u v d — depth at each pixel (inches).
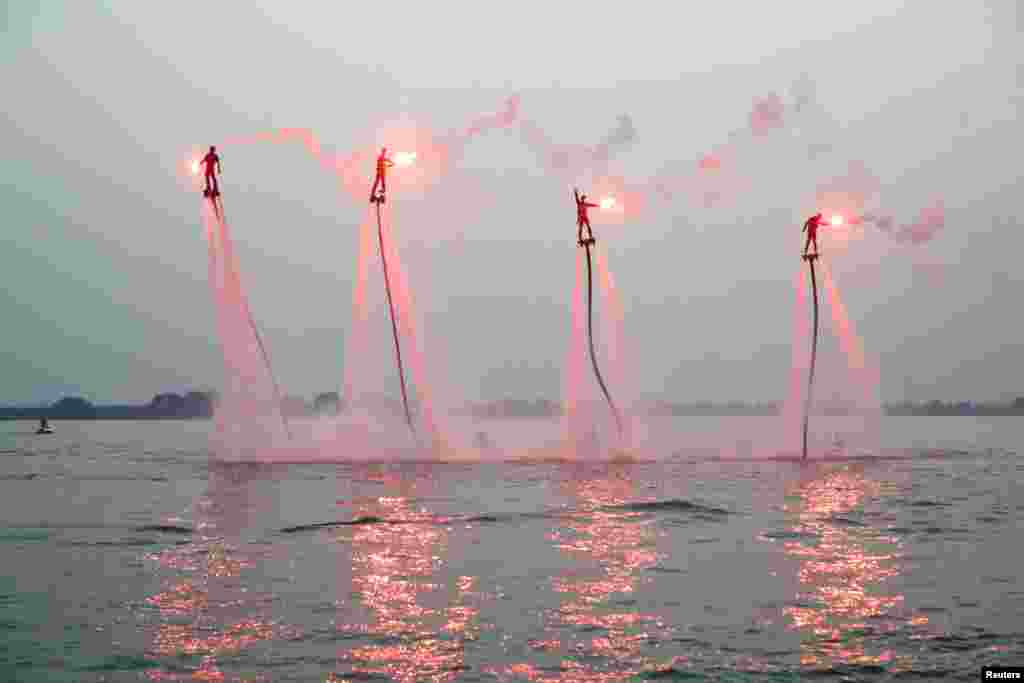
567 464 2417.6
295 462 2442.2
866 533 1237.1
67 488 1860.2
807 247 2578.7
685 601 837.2
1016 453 3206.2
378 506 1510.8
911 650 690.2
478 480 1972.2
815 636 727.7
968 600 837.2
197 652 687.1
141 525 1300.4
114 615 783.7
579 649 693.9
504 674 640.4
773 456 2802.7
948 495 1707.7
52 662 663.8
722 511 1455.5
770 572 963.3
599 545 1130.7
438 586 896.9
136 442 4611.2
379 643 708.0
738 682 623.8
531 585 897.5
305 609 803.4
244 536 1199.6
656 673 643.5
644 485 1887.3
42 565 1000.9
